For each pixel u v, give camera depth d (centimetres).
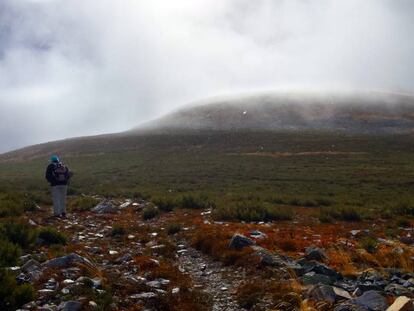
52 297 823
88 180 4856
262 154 9369
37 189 3522
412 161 7344
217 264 1215
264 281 999
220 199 2805
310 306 802
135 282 961
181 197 2628
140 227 1767
